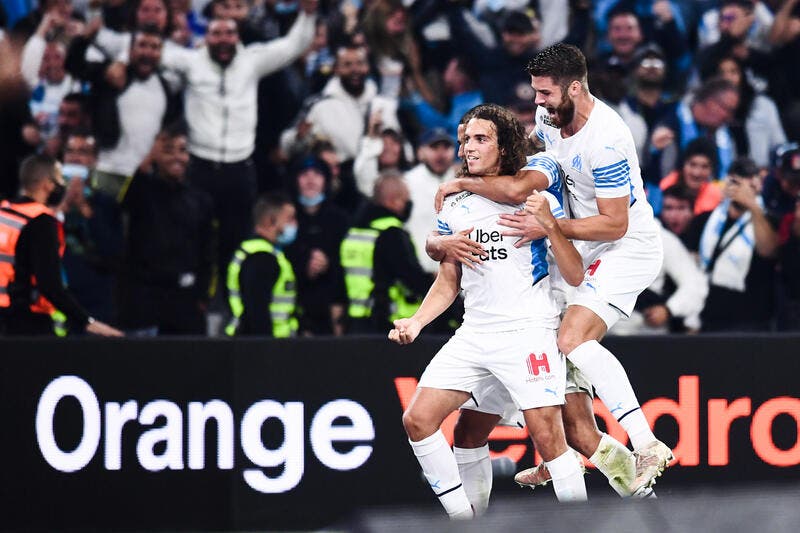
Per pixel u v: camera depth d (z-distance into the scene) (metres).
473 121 15.29
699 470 19.42
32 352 18.95
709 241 23.69
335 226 23.27
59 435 18.98
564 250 15.00
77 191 23.42
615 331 23.62
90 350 19.02
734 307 23.59
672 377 19.41
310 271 22.89
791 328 23.53
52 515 18.95
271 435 19.17
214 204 24.25
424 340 19.33
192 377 19.11
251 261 22.55
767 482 19.48
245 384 19.17
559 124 15.32
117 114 23.95
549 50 15.12
